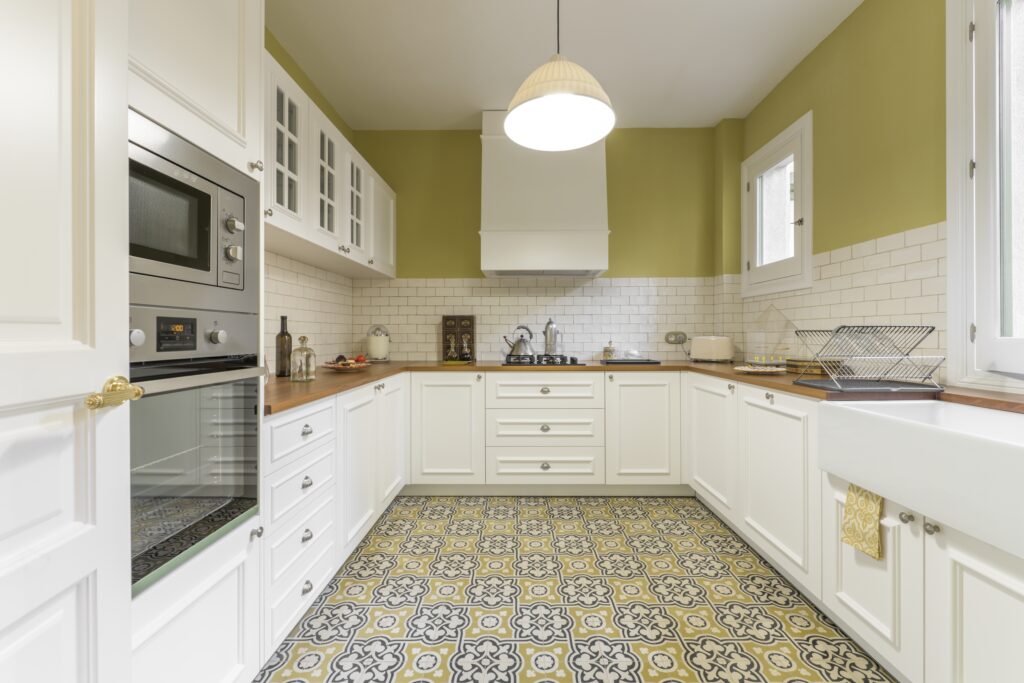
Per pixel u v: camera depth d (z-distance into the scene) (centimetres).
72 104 69
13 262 60
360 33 248
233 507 122
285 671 145
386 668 147
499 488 310
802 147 274
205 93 112
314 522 171
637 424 303
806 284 271
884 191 214
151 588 94
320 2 224
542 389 303
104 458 75
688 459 297
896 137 207
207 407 113
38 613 65
